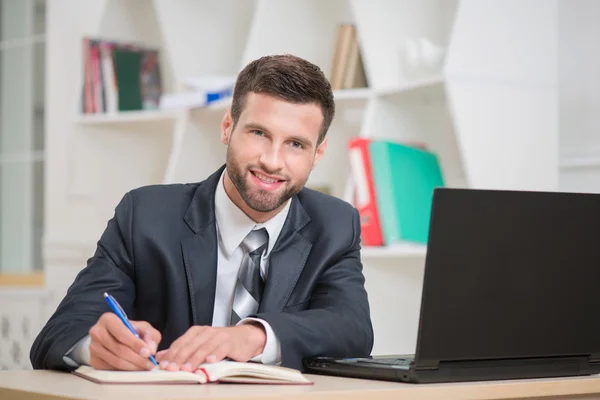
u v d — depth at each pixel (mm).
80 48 3816
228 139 1801
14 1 4512
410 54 3018
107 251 1807
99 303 1731
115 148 3828
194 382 1299
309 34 3438
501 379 1445
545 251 1472
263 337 1529
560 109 3092
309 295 1820
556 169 2939
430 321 1357
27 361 3842
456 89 2785
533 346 1470
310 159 1695
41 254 4379
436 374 1372
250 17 3717
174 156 3359
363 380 1406
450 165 3170
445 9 3141
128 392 1179
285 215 1855
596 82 2994
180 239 1803
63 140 3855
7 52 4551
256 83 1657
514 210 1434
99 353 1425
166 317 1795
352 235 1913
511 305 1439
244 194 1686
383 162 2852
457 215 1373
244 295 1801
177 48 3619
